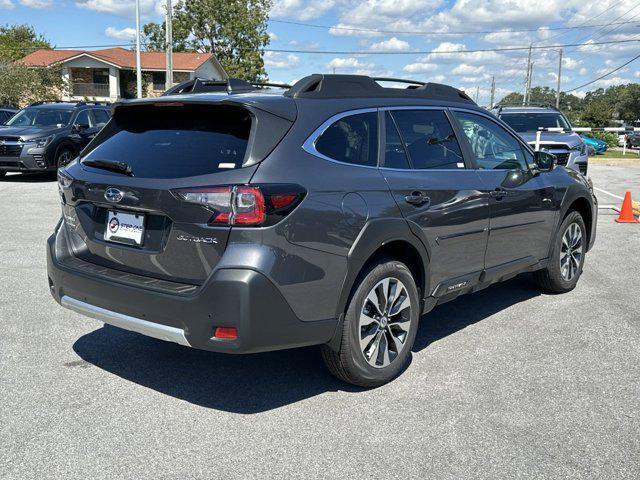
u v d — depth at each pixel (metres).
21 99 40.09
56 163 15.36
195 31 64.12
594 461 3.22
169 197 3.47
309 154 3.67
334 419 3.66
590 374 4.30
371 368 3.99
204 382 4.15
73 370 4.29
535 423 3.61
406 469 3.14
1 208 11.09
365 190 3.86
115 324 3.80
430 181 4.35
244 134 3.55
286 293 3.44
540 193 5.52
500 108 15.30
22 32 87.56
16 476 3.04
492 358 4.59
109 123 4.19
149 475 3.07
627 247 8.48
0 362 4.39
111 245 3.82
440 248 4.42
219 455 3.26
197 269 3.46
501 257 5.16
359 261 3.76
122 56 57.06
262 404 3.84
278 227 3.39
